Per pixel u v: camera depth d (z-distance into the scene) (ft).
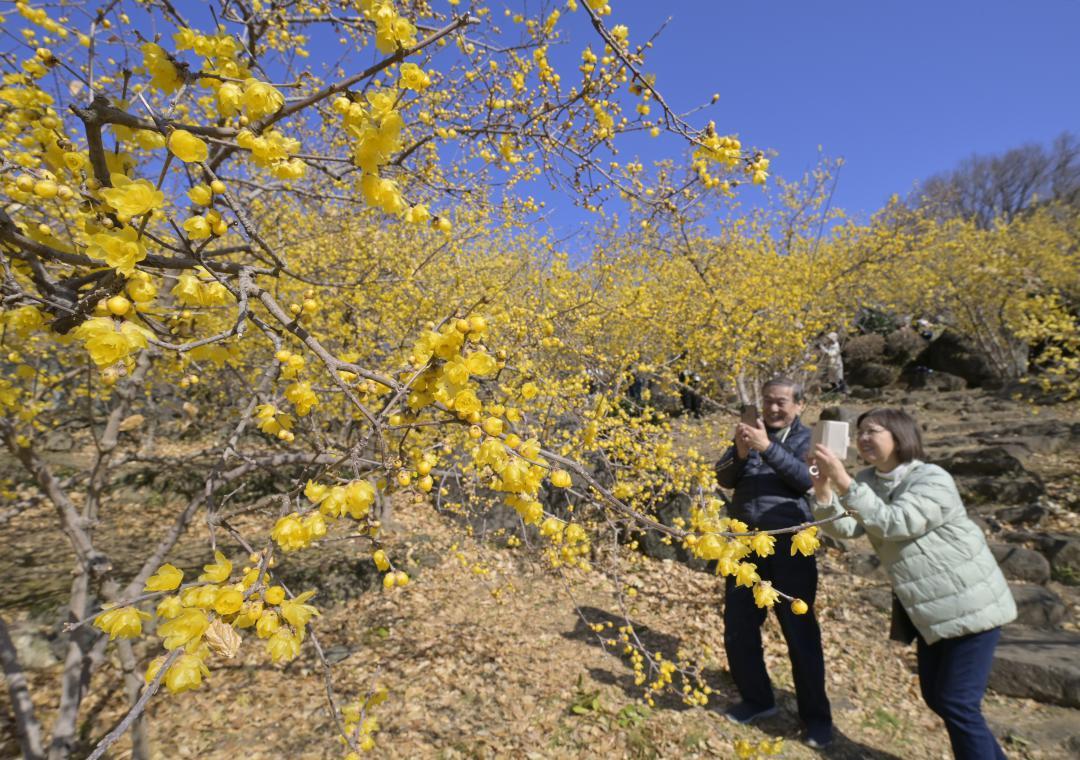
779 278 24.90
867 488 7.79
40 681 11.87
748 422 9.47
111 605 2.81
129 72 3.97
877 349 47.47
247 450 19.67
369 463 4.19
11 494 11.99
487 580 16.89
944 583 7.46
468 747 10.08
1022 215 50.62
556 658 12.91
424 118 6.82
